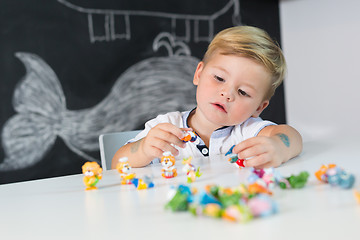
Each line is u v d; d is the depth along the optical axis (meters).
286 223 0.35
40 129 2.40
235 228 0.35
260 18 3.37
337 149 0.86
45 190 0.61
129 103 2.72
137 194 0.53
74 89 2.52
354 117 3.18
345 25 3.18
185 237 0.34
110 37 2.66
